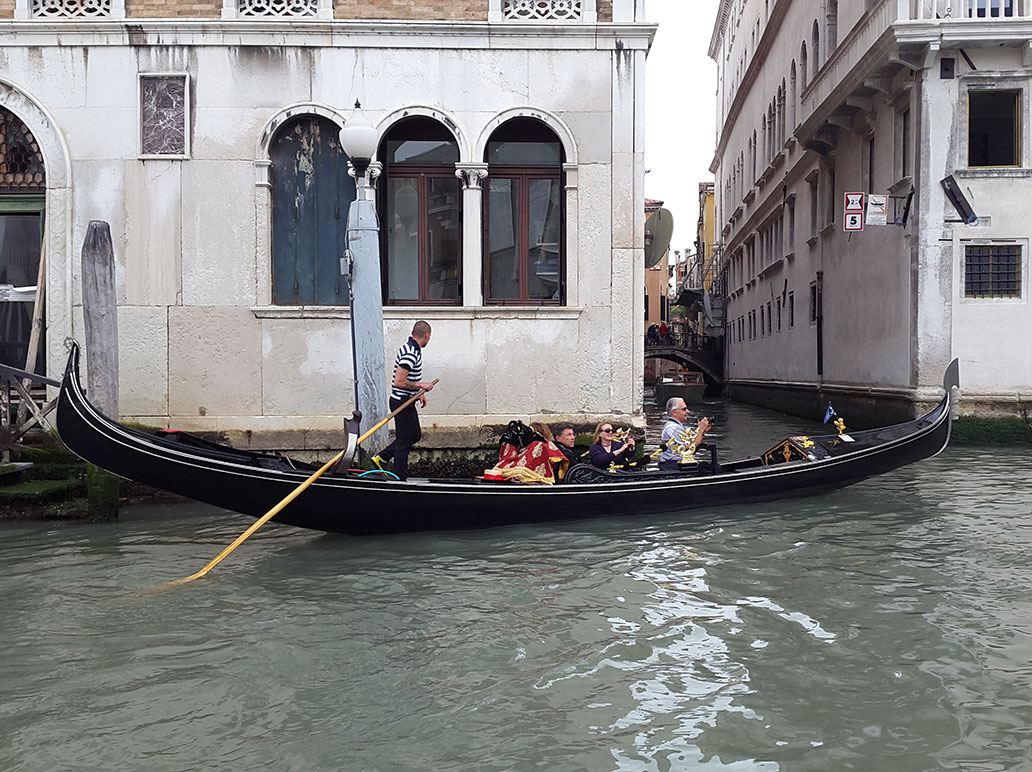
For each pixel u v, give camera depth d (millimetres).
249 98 9445
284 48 9453
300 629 5031
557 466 7809
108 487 7914
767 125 25578
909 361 14172
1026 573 6070
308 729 3801
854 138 16953
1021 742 3639
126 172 9414
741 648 4684
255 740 3707
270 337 9523
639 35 9570
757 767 3451
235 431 9500
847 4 16859
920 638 4801
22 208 9680
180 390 9492
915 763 3480
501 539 7133
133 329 9461
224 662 4543
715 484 7977
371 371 8039
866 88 15383
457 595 5637
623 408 9750
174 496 8836
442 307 9672
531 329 9680
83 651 4707
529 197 9977
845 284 17469
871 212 13938
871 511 8211
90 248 7348
